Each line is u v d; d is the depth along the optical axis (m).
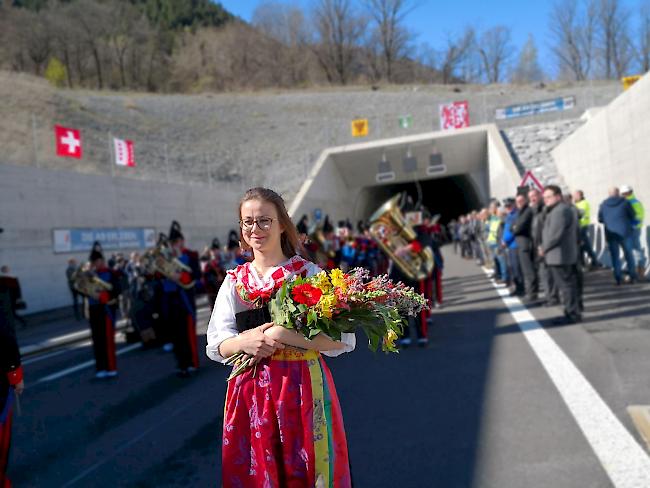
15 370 3.58
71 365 9.09
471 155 33.47
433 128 39.69
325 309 2.32
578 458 3.94
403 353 7.57
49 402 6.79
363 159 35.09
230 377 2.57
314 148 37.72
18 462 4.90
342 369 7.02
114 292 7.86
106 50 73.75
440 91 53.38
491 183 31.02
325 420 2.48
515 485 3.66
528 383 5.68
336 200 35.47
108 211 20.27
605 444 4.11
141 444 5.12
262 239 2.63
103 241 19.86
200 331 11.23
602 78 72.38
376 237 7.92
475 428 4.66
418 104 45.16
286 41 82.19
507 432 4.51
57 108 32.41
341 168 36.06
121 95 47.84
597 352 6.52
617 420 4.52
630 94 12.63
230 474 2.50
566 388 5.39
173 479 4.32
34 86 34.91
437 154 32.56
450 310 10.82
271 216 2.65
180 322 7.48
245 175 33.38
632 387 5.22
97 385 7.47
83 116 33.56
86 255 19.00
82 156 26.17
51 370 8.79
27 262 16.72
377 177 34.12
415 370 6.66
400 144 33.31
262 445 2.43
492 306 10.73
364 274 2.53
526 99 43.66
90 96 42.53
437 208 56.47
